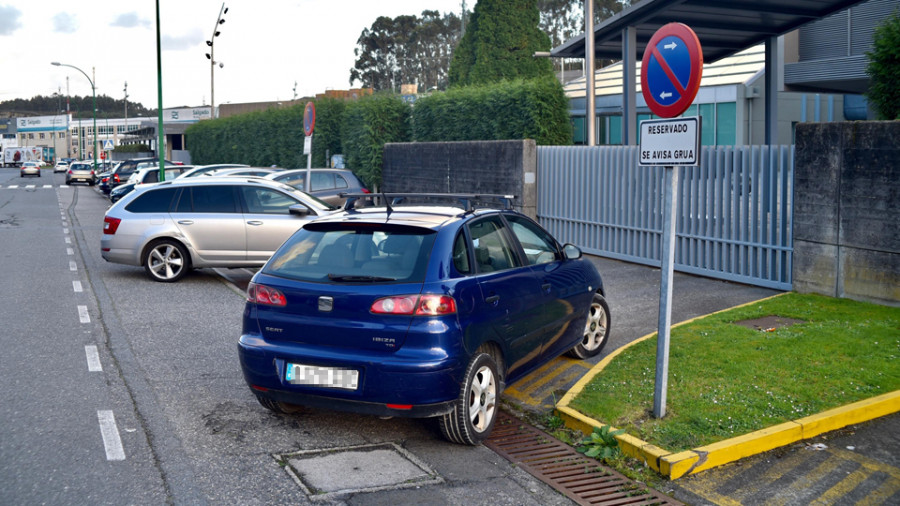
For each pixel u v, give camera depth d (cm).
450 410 482
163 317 891
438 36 8338
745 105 2658
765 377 607
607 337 746
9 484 431
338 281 490
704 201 1122
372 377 467
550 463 484
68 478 441
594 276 714
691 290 1030
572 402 564
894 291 833
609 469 475
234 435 517
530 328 573
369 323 472
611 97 3012
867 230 855
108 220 1136
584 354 716
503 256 567
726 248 1085
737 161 1056
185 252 1142
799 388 581
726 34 1888
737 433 503
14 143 15262
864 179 854
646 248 1252
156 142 7369
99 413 553
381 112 2294
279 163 3322
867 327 748
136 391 607
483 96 1864
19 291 1042
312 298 487
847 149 870
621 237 1309
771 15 1730
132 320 872
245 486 435
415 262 486
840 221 885
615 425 521
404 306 468
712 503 427
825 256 909
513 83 1791
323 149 2753
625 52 1744
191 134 4991
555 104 1705
